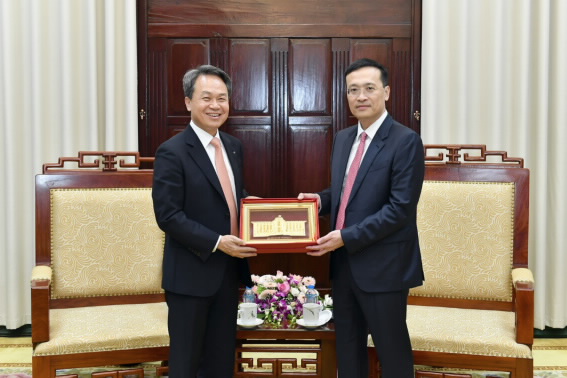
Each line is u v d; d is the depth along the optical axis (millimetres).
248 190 4035
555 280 3891
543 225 3848
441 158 3023
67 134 3811
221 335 2443
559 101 3824
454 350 2502
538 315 3881
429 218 2918
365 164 2336
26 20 3801
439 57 3844
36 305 2488
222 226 2357
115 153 3031
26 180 3863
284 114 4004
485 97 3881
